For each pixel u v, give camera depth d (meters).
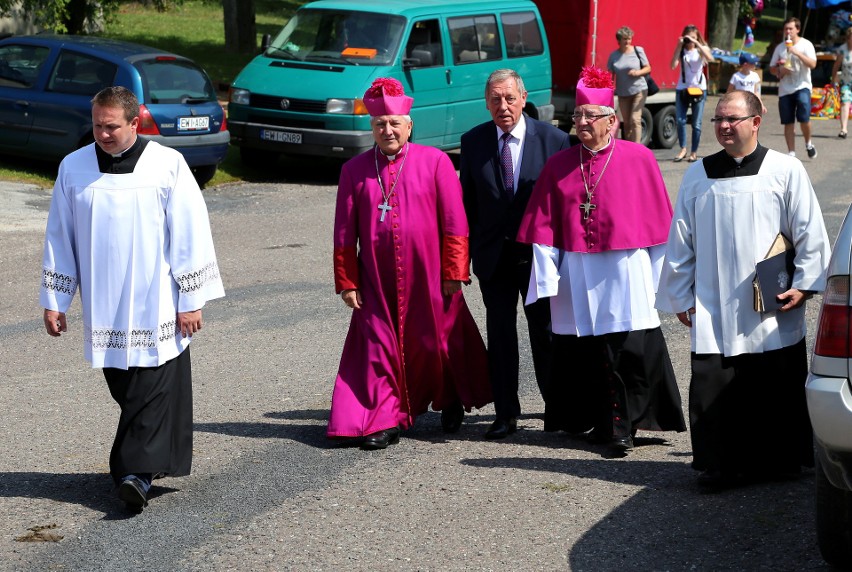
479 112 16.22
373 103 5.88
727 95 5.07
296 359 7.60
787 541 4.57
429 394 6.08
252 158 15.84
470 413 6.68
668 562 4.39
